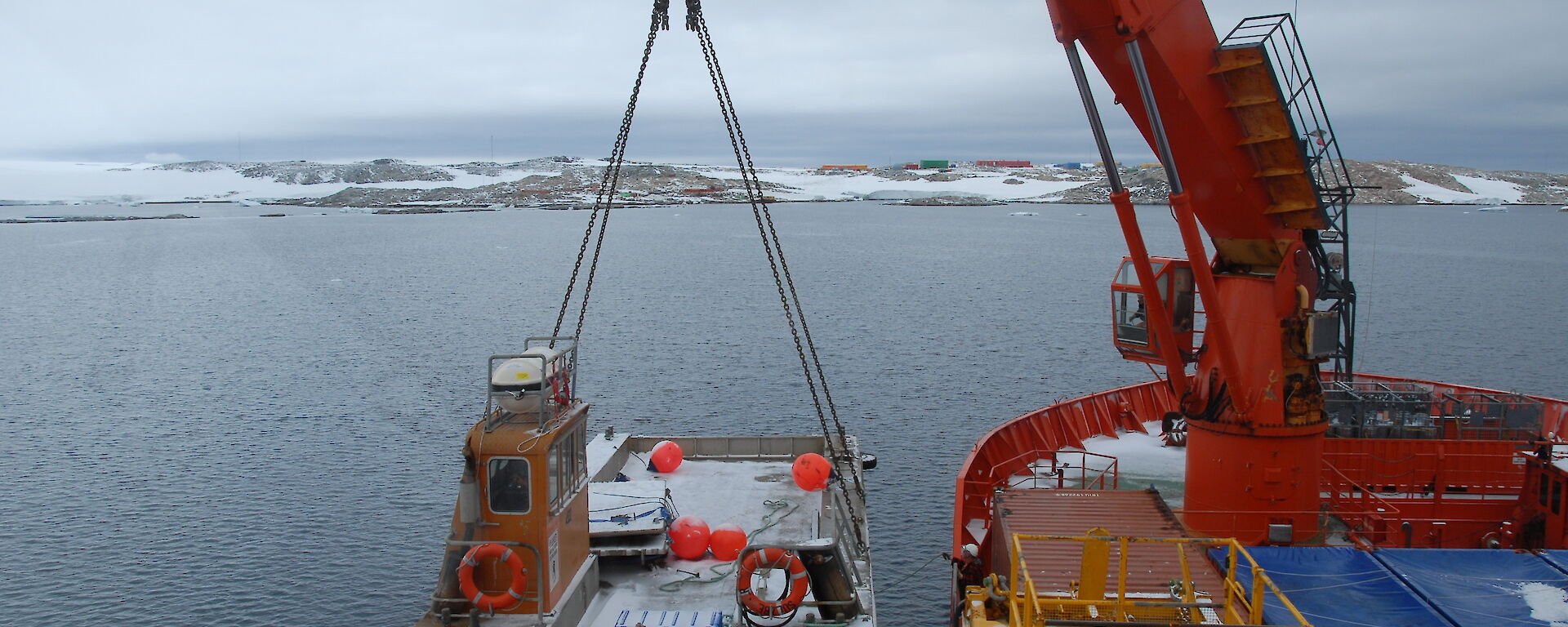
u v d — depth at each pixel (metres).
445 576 17.66
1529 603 18.80
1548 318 114.62
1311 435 25.02
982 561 26.22
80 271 183.00
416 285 154.62
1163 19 21.48
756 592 19.27
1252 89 22.59
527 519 17.62
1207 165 23.72
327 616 35.81
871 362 83.38
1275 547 21.36
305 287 152.25
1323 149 23.61
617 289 146.25
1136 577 19.59
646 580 20.84
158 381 77.62
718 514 24.95
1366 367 84.50
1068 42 22.05
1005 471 30.61
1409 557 20.84
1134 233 24.06
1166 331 25.23
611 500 22.75
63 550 41.66
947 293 140.75
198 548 41.81
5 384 77.31
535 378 18.11
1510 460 29.34
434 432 59.91
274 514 45.72
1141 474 31.67
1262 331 24.62
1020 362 84.00
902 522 43.84
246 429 61.19
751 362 83.00
